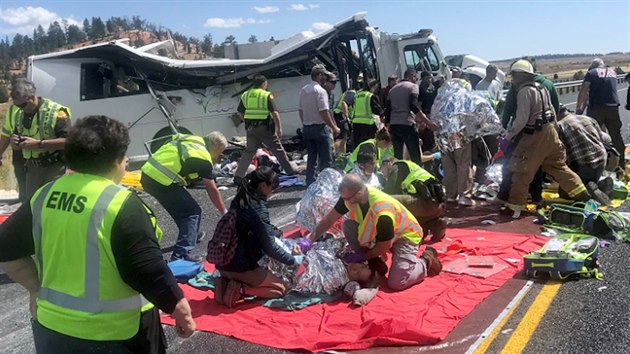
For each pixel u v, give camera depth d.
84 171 2.11
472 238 5.80
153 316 2.23
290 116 12.44
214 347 3.71
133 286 2.04
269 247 4.23
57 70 10.84
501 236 5.81
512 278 4.64
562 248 4.86
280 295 4.41
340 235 5.23
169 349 3.70
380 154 7.02
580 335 3.57
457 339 3.62
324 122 8.30
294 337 3.76
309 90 8.23
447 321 3.88
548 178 7.86
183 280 4.86
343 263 4.61
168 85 11.57
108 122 2.14
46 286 2.07
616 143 8.56
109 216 1.99
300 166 10.81
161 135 11.56
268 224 4.27
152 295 2.04
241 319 4.09
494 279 4.62
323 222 4.97
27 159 5.48
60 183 2.12
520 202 6.52
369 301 4.28
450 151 7.06
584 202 6.50
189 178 5.21
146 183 5.16
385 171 6.49
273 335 3.81
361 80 11.77
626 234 5.50
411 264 4.52
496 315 3.95
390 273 4.52
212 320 4.08
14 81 5.20
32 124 5.29
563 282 4.49
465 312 4.01
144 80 11.23
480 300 4.21
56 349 2.02
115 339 2.04
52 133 5.33
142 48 12.80
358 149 6.31
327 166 8.46
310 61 12.40
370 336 3.70
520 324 3.79
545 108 6.34
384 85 12.50
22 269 2.19
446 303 4.19
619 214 5.76
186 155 5.08
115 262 2.00
